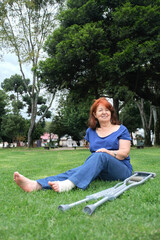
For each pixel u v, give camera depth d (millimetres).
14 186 3121
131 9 15883
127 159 3125
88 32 16453
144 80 19844
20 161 8547
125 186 2613
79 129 34594
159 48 15523
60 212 1849
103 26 18500
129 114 35781
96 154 2766
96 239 1374
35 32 22797
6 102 42031
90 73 18906
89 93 21156
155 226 1539
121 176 2990
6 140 50812
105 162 2771
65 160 8273
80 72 19141
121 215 1773
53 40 19594
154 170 4555
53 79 19266
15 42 22438
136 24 15594
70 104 22734
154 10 15758
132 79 19141
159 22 16047
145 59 15336
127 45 15844
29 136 25125
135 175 3148
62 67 17859
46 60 19438
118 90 17016
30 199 2291
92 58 17453
